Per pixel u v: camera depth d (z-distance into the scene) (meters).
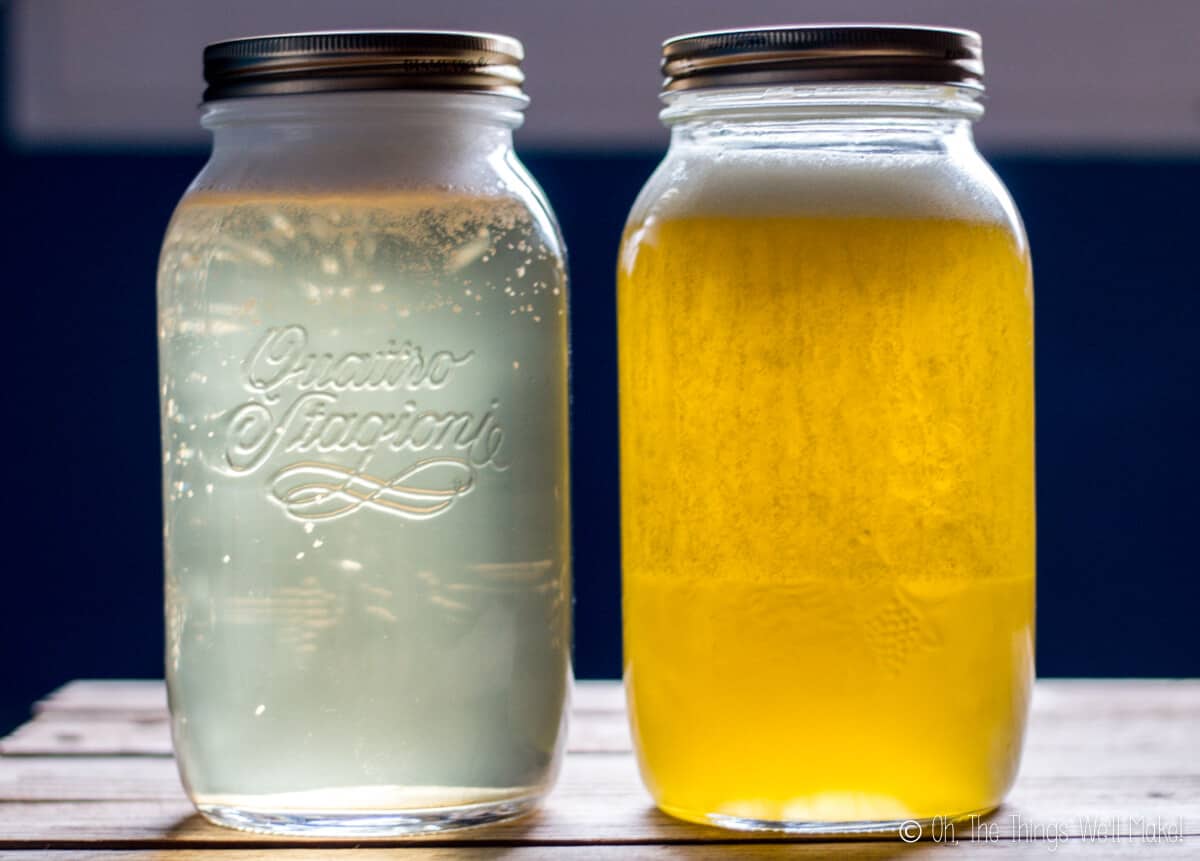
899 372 0.74
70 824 0.77
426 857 0.74
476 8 1.47
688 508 0.75
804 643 0.74
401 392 0.75
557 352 0.78
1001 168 1.47
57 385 1.49
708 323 0.75
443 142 0.77
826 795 0.74
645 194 0.79
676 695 0.76
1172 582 1.49
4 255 1.48
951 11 1.46
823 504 0.74
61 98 1.47
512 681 0.76
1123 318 1.47
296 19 1.46
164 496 0.79
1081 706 0.93
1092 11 1.46
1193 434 1.48
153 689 0.99
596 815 0.78
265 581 0.75
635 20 1.47
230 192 0.77
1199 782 0.81
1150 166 1.47
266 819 0.76
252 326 0.76
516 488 0.77
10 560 1.50
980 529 0.75
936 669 0.74
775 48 0.75
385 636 0.75
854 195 0.74
